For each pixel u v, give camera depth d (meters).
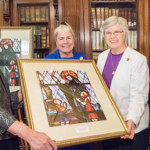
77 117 1.28
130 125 1.43
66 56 2.11
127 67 1.66
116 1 3.01
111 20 1.67
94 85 1.49
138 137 1.65
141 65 1.63
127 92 1.67
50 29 3.29
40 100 1.27
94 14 2.99
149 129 1.79
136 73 1.62
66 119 1.25
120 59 1.73
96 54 2.99
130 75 1.65
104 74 1.80
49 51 3.32
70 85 1.42
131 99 1.61
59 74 1.45
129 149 1.67
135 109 1.54
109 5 3.01
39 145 1.06
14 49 2.28
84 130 1.23
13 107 1.57
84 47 2.91
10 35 2.30
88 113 1.32
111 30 1.68
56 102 1.30
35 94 1.29
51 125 1.19
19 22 3.29
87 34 2.90
